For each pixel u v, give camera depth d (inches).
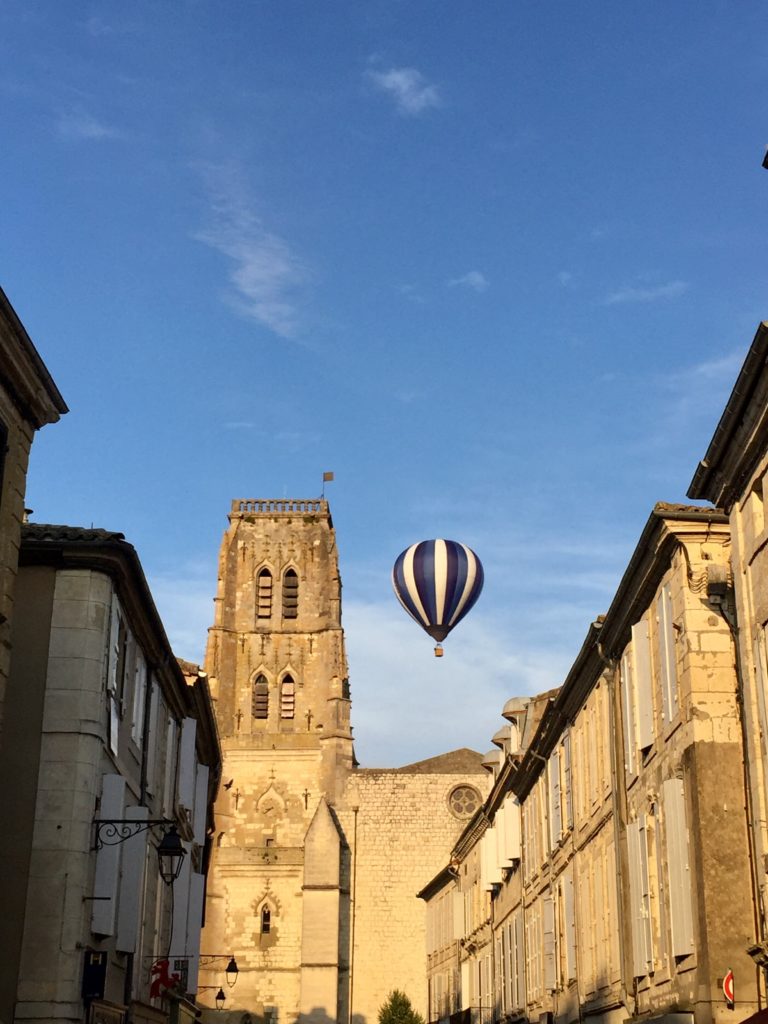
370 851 3627.0
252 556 4074.8
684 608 916.6
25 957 893.8
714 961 834.2
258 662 3932.1
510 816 1823.3
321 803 3587.6
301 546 4087.1
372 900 3577.8
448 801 3686.0
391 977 3499.0
